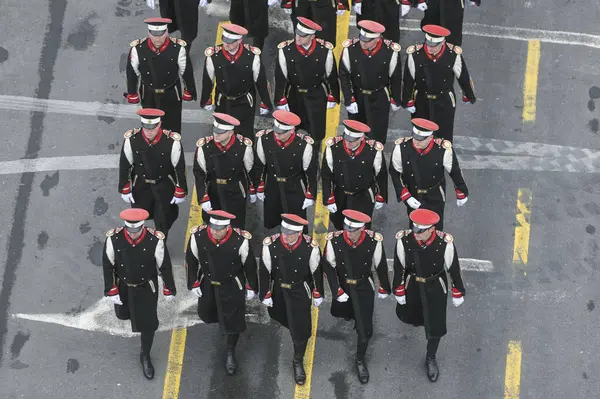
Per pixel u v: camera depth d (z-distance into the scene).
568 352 48.12
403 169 46.72
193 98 50.88
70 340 47.47
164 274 43.84
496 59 57.53
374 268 45.22
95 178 52.34
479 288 49.78
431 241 43.00
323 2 52.81
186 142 53.75
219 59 48.62
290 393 46.53
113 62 56.31
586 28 59.00
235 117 49.91
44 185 51.94
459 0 53.41
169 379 46.72
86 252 50.03
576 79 57.09
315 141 51.59
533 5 59.59
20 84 55.16
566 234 51.69
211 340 47.88
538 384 47.25
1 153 52.78
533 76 57.06
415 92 50.25
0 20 57.38
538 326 48.78
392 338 48.25
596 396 47.03
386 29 54.50
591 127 55.41
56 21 57.53
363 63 48.88
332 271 43.84
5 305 48.22
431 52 48.81
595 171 53.84
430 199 47.03
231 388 46.56
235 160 46.12
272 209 47.97
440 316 44.34
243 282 44.22
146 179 46.53
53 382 46.31
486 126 55.12
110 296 43.53
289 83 50.12
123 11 58.19
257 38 54.66
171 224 48.84
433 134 50.44
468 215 52.03
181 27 53.81
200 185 46.56
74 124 54.03
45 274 49.22
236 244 43.22
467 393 46.88
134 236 42.84
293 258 42.94
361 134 45.25
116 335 47.78
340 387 46.72
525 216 52.16
